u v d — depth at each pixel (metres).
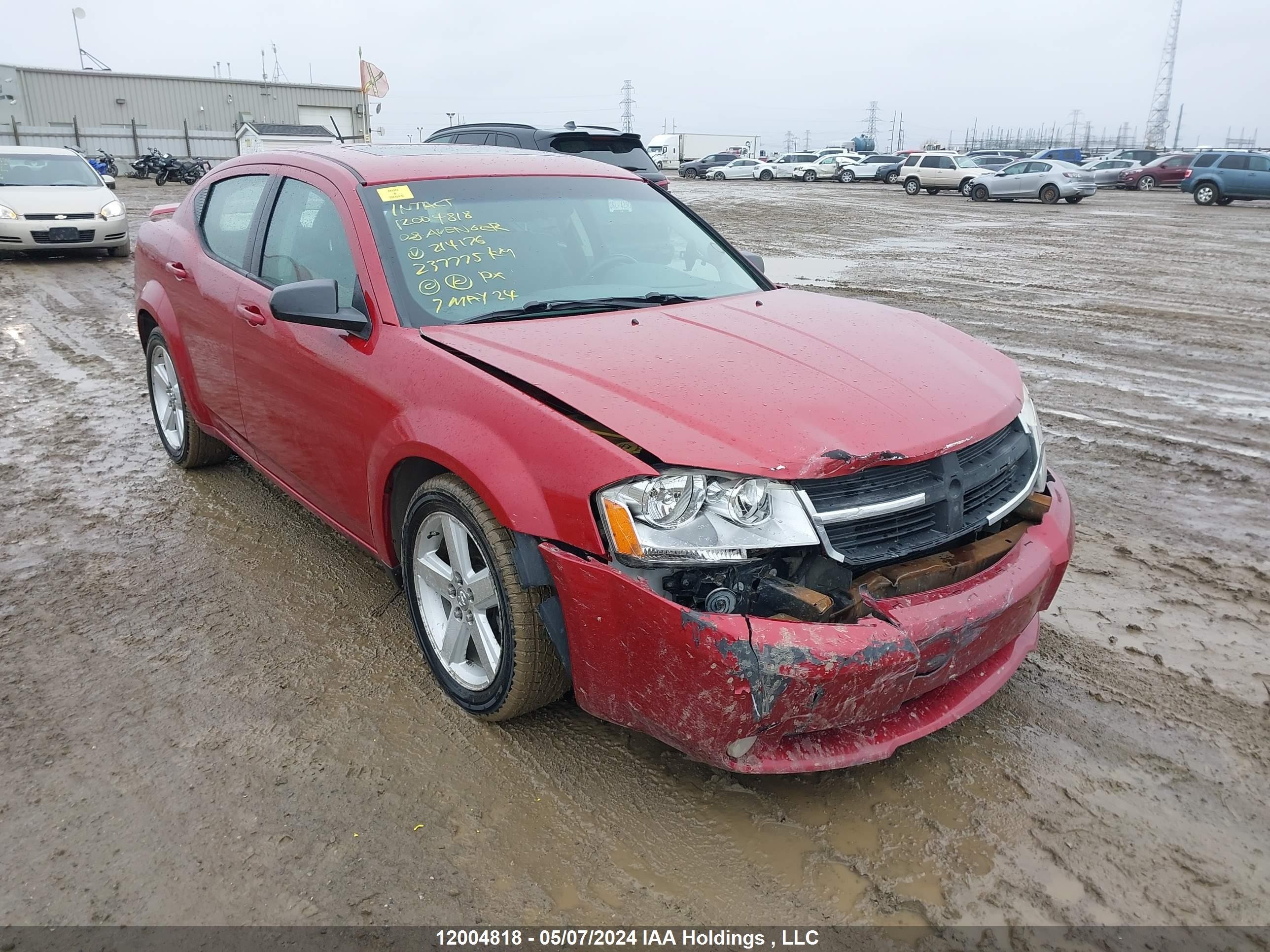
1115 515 4.59
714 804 2.50
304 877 2.22
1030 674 3.17
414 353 2.82
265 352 3.53
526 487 2.40
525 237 3.39
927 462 2.41
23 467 4.98
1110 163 39.97
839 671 2.12
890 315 3.43
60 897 2.15
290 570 3.82
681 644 2.15
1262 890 2.25
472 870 2.26
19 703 2.89
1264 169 27.72
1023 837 2.41
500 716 2.75
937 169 33.38
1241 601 3.70
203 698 2.93
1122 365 7.79
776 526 2.20
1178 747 2.78
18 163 13.31
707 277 3.71
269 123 49.75
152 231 4.92
